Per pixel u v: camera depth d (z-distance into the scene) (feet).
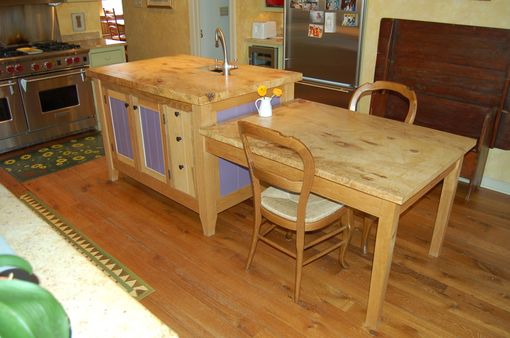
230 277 7.61
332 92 13.00
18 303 1.60
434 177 5.85
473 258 8.12
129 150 10.22
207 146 7.98
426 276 7.62
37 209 9.89
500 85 9.73
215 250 8.38
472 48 9.93
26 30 14.08
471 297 7.12
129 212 9.75
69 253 3.25
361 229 9.05
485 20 9.86
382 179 5.61
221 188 8.73
